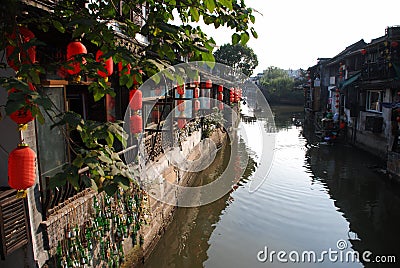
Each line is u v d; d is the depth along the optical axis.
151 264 8.21
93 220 5.69
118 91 8.05
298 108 56.03
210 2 3.18
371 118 17.83
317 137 26.12
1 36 2.83
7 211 4.04
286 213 10.89
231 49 37.28
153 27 3.37
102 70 3.11
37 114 2.53
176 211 11.03
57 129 5.34
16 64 2.72
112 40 3.36
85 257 5.34
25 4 3.29
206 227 10.14
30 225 4.42
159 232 9.02
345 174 15.33
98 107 7.32
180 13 3.76
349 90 22.38
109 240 6.21
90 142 3.18
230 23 3.51
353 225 10.05
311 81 39.06
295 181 14.20
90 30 3.20
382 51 18.42
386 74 17.16
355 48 29.64
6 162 4.45
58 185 2.78
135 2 3.60
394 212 11.00
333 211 11.09
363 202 11.90
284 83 62.50
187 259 8.57
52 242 4.75
